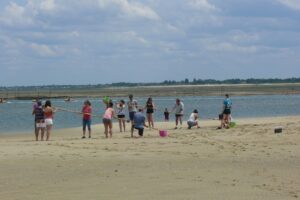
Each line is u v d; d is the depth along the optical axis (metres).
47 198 11.72
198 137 25.22
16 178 14.12
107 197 11.72
